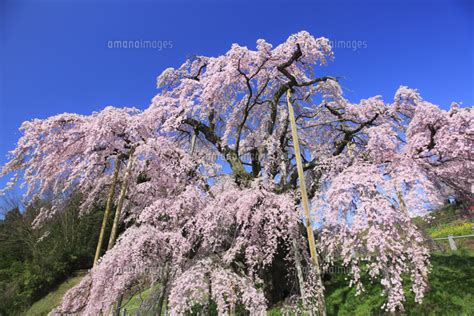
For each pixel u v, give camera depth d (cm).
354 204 586
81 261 1930
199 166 859
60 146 822
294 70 976
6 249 2041
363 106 927
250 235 666
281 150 866
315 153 1033
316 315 605
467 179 688
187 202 686
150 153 758
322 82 1007
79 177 852
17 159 796
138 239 577
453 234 1199
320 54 868
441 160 679
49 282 1789
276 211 647
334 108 1011
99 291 566
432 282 681
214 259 627
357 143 975
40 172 815
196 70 1097
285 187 803
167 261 637
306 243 730
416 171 579
